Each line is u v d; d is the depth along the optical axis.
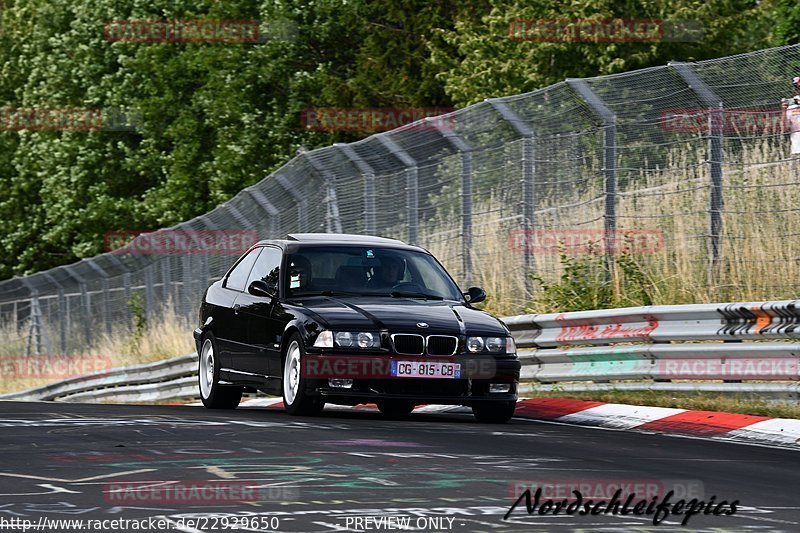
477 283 46.25
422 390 29.19
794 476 20.50
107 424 26.45
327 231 51.69
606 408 31.36
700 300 40.06
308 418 29.12
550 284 44.38
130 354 70.19
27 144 121.06
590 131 42.69
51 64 118.94
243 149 96.50
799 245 38.81
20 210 129.88
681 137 41.12
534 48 72.56
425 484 18.27
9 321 105.00
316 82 97.94
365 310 29.91
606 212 41.88
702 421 28.52
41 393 71.19
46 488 17.61
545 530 15.06
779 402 30.48
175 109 106.06
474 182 46.44
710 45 73.06
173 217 103.56
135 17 107.88
